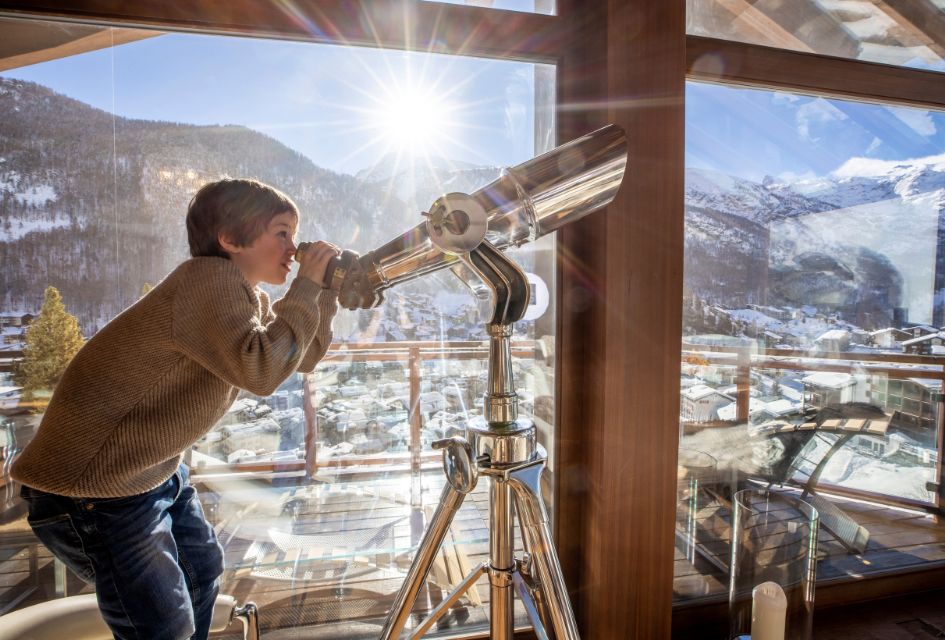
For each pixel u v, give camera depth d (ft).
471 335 4.35
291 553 4.39
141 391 2.65
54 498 2.70
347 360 4.24
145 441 2.66
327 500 4.40
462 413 4.40
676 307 3.73
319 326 2.69
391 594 4.50
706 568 4.69
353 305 2.26
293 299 2.51
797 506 3.98
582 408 4.00
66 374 2.66
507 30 3.69
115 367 2.61
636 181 3.61
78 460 2.60
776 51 4.18
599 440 3.75
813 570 3.96
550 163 2.02
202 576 3.35
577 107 3.82
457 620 4.42
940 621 4.62
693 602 4.57
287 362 2.49
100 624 3.18
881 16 4.50
